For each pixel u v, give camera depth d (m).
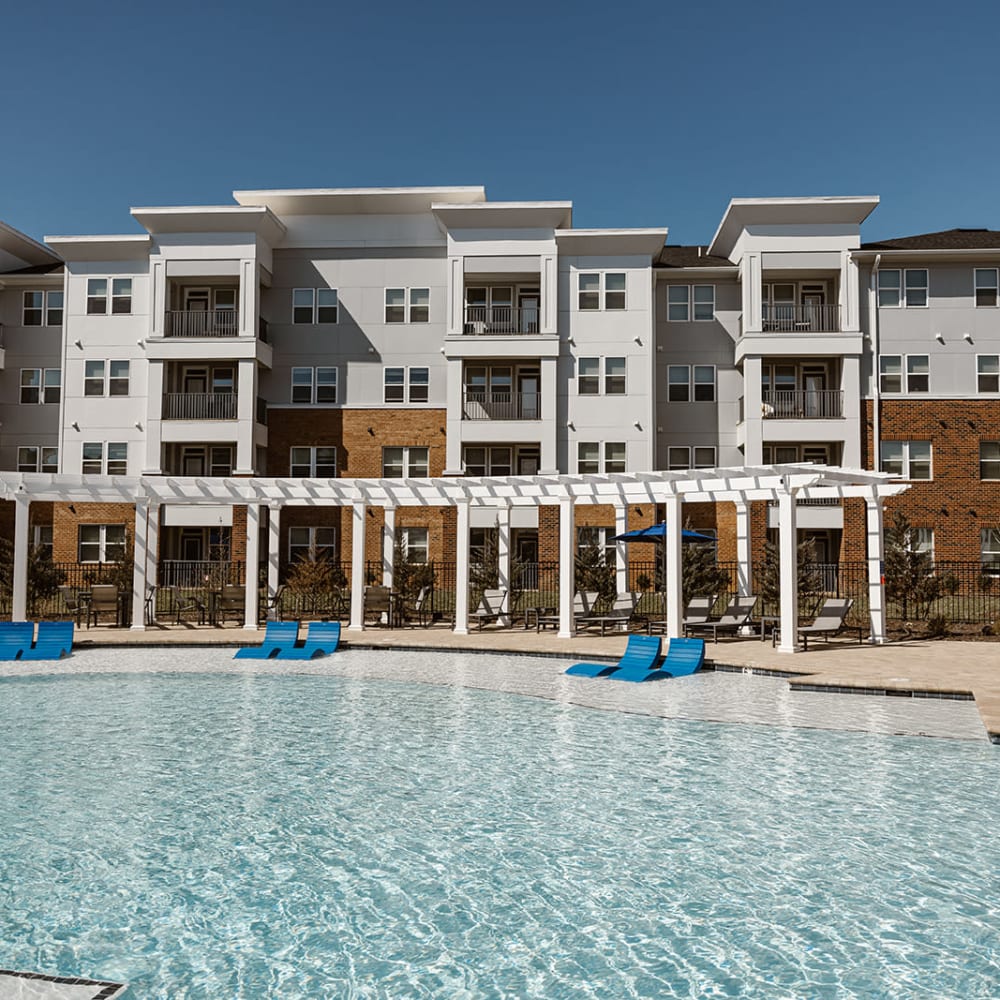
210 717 11.77
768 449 33.16
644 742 10.08
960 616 22.83
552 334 32.03
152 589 21.73
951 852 6.48
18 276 34.53
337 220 34.53
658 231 31.75
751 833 6.93
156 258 32.47
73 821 7.31
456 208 31.89
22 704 12.73
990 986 4.55
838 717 11.21
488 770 8.94
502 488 20.27
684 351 33.47
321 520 33.25
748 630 19.78
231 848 6.66
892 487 17.83
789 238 31.62
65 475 19.78
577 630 20.91
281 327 34.28
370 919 5.41
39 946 5.03
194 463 33.69
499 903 5.65
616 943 5.08
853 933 5.17
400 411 33.84
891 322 31.77
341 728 11.02
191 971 4.73
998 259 31.62
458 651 17.66
